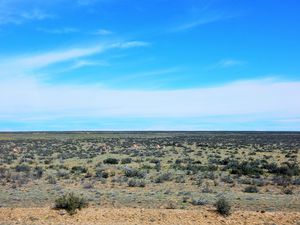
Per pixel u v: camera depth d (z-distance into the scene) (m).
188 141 135.88
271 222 21.48
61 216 21.98
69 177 42.66
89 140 144.38
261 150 91.12
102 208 24.53
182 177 43.00
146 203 27.77
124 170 49.22
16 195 30.81
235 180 41.34
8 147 99.94
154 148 98.31
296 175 48.41
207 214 22.39
